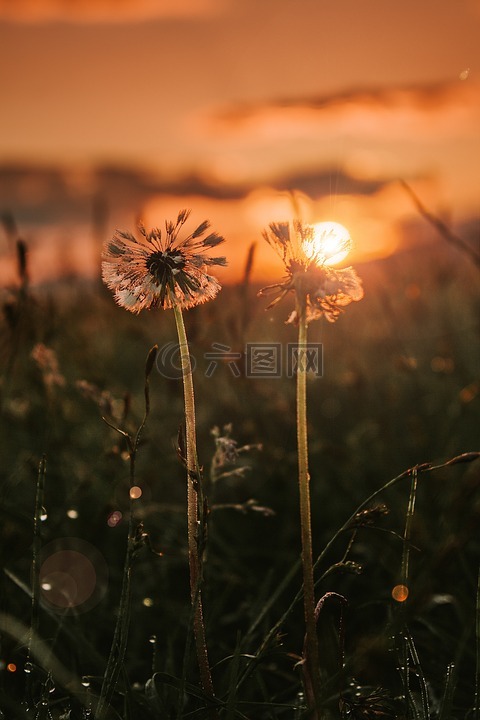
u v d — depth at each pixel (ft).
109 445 11.30
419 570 8.50
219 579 9.94
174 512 11.69
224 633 9.30
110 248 5.49
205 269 5.50
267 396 13.11
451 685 6.50
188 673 6.78
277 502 11.68
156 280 5.45
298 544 11.18
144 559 10.28
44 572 10.12
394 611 6.84
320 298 5.32
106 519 10.94
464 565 8.44
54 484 11.38
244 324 10.26
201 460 12.63
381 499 11.44
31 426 12.05
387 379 16.55
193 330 11.98
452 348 16.76
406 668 6.35
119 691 6.91
